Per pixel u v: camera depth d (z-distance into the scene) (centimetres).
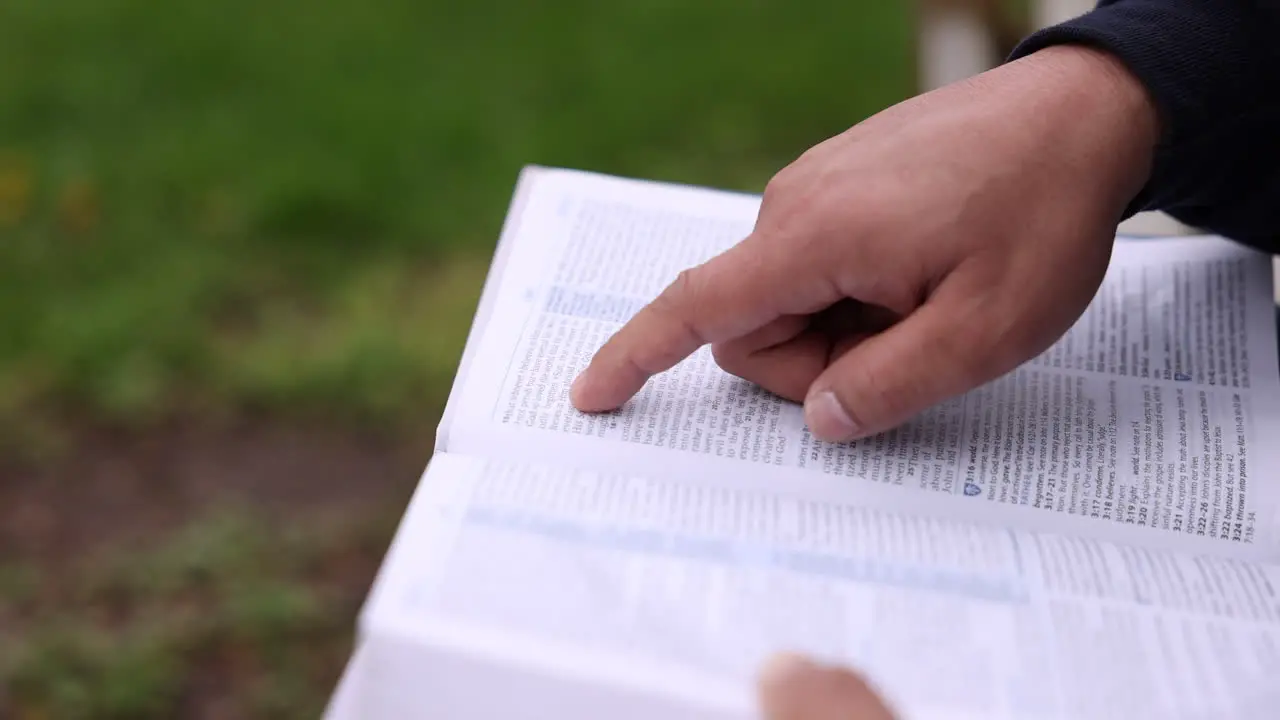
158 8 215
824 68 204
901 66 203
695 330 75
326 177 185
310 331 167
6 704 129
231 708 130
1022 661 68
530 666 67
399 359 163
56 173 186
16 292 171
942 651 68
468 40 210
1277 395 77
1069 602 70
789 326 76
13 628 136
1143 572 71
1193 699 68
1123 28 75
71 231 179
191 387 162
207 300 171
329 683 132
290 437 157
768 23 213
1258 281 81
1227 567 72
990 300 73
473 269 174
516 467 73
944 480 75
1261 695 68
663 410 76
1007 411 77
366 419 159
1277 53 75
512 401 76
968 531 73
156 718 129
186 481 151
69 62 204
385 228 180
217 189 184
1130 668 68
